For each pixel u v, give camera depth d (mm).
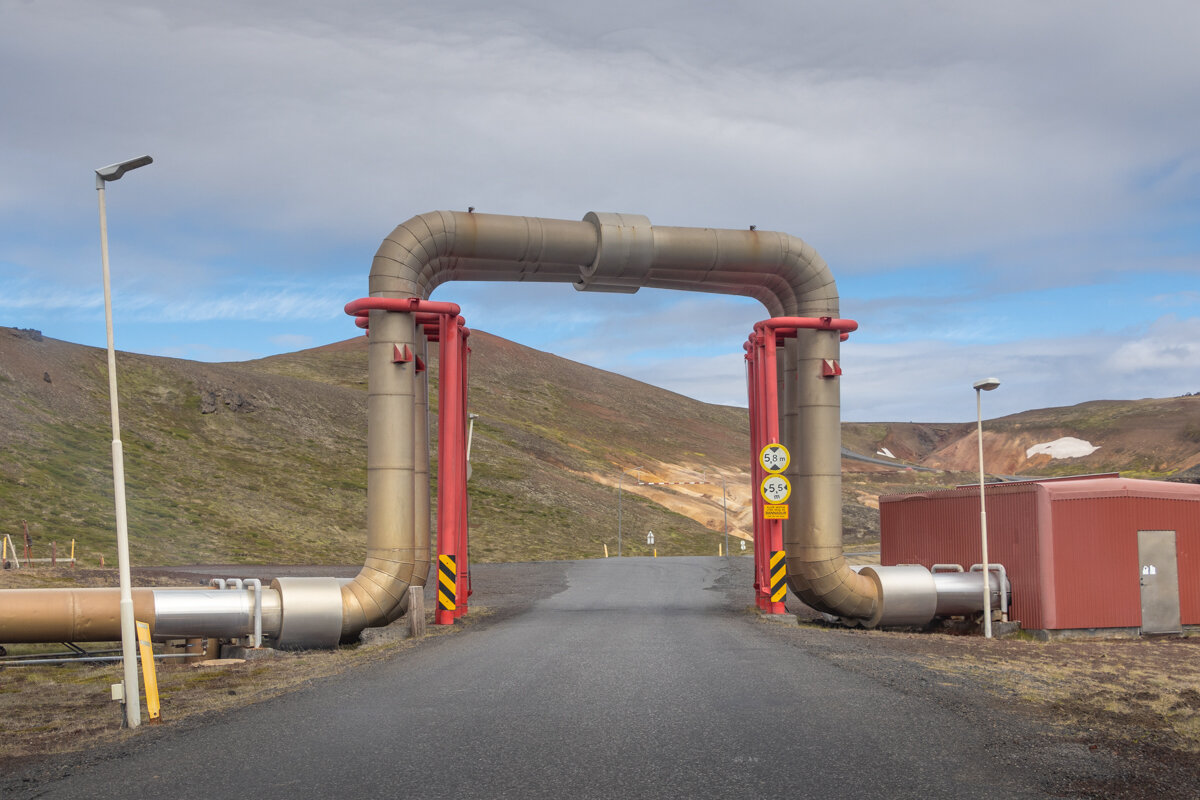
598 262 24141
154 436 106875
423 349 25156
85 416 104438
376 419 22234
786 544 25891
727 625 22547
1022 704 11766
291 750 9367
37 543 63344
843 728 10164
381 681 13789
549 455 158625
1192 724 10656
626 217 24391
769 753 9086
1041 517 23172
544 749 9289
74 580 36719
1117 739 9820
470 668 14945
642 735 9875
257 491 99562
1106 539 23453
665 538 120438
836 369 24406
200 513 86500
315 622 19359
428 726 10406
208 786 8133
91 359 120375
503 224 23906
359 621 21266
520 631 21266
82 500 79500
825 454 24234
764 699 11891
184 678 15422
